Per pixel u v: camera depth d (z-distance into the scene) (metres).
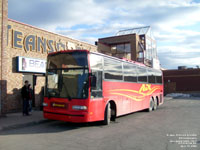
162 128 9.70
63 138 7.72
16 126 9.78
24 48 14.71
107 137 7.91
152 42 38.81
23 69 14.20
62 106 9.16
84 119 8.82
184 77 43.56
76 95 8.99
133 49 33.41
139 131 9.04
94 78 8.98
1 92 11.94
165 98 31.91
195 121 11.72
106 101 10.31
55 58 9.85
